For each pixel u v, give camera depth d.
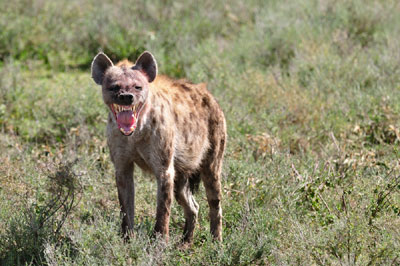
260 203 19.00
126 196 16.77
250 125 25.02
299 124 25.70
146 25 37.81
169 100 16.88
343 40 33.28
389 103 25.80
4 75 30.45
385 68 29.67
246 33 35.94
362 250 15.51
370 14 36.12
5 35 36.34
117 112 15.70
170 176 16.50
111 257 15.16
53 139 24.97
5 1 40.28
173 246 16.23
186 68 32.12
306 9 38.25
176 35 36.41
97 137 24.58
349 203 17.83
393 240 15.70
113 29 36.81
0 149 23.03
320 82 28.73
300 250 15.60
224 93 27.50
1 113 27.06
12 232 16.36
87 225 16.92
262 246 15.88
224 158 21.58
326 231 16.36
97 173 21.17
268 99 27.19
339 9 36.75
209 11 40.09
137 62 16.47
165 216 16.41
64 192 18.12
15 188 19.52
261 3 41.50
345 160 20.48
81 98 27.06
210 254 16.06
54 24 38.56
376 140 24.05
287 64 32.50
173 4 40.62
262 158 21.81
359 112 25.94
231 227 18.31
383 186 18.48
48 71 34.06
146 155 16.34
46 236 16.36
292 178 19.75
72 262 15.54
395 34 33.75
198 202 19.42
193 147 17.41
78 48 36.41
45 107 27.52
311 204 18.77
